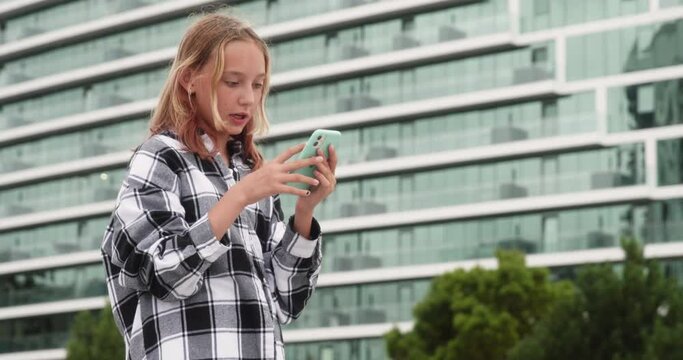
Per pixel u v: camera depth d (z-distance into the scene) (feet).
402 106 209.77
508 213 196.65
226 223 12.13
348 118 216.13
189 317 12.34
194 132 12.93
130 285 12.37
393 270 202.80
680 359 96.53
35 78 256.52
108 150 243.60
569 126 194.59
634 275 103.76
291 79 222.69
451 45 206.18
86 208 241.35
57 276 244.22
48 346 240.32
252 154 13.69
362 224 208.13
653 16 191.21
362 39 217.77
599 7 196.44
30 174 250.78
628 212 188.03
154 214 12.33
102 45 248.73
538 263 191.01
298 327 207.41
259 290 12.72
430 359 140.05
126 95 244.42
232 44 12.75
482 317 137.18
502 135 199.41
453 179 203.31
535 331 109.09
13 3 256.32
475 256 197.88
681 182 185.88
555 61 197.98
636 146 189.47
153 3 241.55
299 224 13.41
